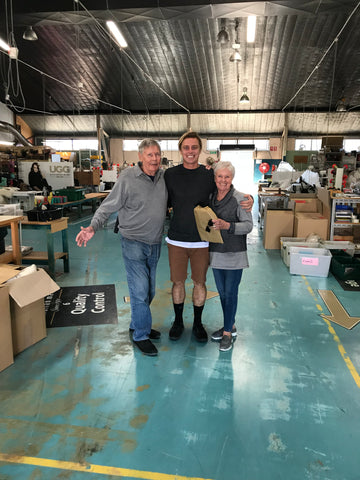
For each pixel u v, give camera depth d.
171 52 11.20
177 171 2.40
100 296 3.55
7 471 1.53
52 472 1.52
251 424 1.82
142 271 2.46
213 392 2.08
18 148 9.40
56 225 3.91
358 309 3.28
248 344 2.65
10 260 3.18
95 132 19.27
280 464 1.58
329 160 10.96
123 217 2.40
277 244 5.58
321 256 4.16
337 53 10.79
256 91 14.52
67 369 2.30
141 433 1.75
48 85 14.26
